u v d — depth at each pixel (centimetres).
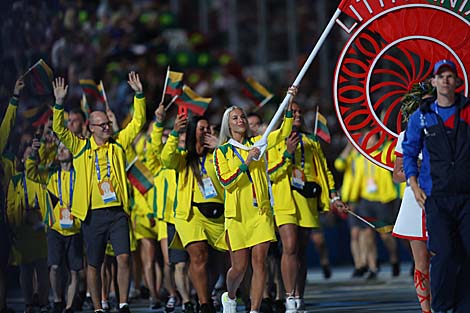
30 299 3353
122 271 3175
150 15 6931
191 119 3122
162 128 3275
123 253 3164
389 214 4781
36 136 3381
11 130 3178
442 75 2292
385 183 4766
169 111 5003
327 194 3170
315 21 7919
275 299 3622
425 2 2830
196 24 8394
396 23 2842
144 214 3803
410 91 2661
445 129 2292
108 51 6300
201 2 8212
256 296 2766
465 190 2277
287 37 8294
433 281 2286
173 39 7281
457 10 2827
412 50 2842
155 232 3822
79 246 3378
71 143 3178
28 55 3806
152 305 3812
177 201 3108
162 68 6575
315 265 6238
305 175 3117
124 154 3222
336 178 5378
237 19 8362
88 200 3175
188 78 7081
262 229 2755
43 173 3356
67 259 3469
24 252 3312
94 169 3178
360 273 5066
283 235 3048
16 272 4134
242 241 2769
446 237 2256
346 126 2861
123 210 3188
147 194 3769
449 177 2270
